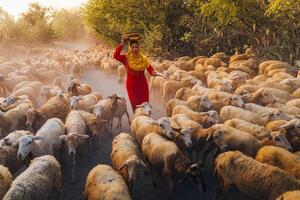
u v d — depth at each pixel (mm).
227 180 7324
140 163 7461
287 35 20156
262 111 10945
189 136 8805
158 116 13406
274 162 7414
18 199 6203
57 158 9609
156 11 26922
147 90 11555
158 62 22609
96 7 30562
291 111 11016
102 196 6312
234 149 8602
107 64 23922
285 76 15078
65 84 17078
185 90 13062
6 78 15859
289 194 5781
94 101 12766
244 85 13438
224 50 25297
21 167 8734
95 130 10016
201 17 25656
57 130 9312
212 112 10141
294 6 18266
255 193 6941
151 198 7977
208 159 9688
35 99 14305
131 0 27219
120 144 8445
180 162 7758
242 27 22703
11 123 10562
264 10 20531
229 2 20281
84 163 9633
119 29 33062
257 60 19844
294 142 9109
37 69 19875
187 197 7957
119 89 18828
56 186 7324
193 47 27953
